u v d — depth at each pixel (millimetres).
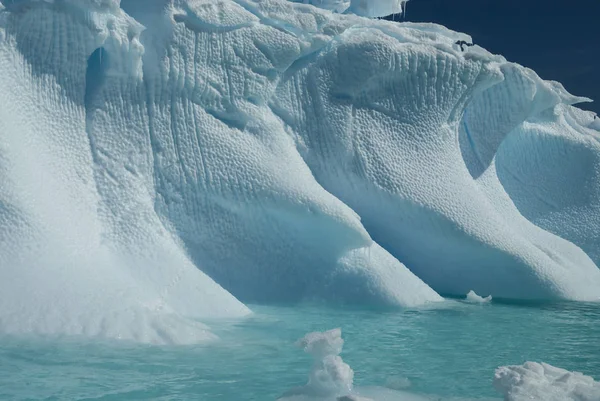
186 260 6293
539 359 4531
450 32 9688
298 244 7191
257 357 4301
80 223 6016
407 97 8836
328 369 3064
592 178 12250
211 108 7320
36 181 5742
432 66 8859
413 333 5512
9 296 4805
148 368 3895
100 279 5309
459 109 9250
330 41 8477
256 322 5699
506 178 12375
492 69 9273
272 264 7109
